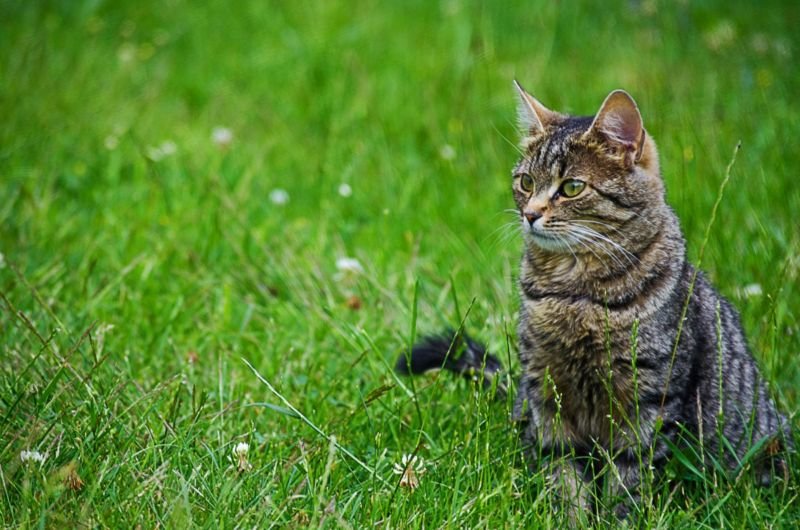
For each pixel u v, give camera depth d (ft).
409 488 20.44
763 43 45.32
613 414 21.97
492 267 30.27
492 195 34.78
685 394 21.95
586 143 22.40
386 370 25.55
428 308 28.63
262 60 45.57
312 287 29.66
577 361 22.04
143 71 44.80
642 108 38.22
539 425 22.47
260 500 19.71
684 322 21.85
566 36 47.44
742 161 35.04
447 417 24.27
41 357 24.58
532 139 23.90
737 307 26.66
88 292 28.81
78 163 37.27
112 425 21.29
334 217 34.19
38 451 20.42
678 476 21.99
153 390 22.44
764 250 29.55
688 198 31.32
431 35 47.62
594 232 21.95
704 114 38.75
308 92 42.91
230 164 37.19
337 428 23.03
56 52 45.11
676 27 47.55
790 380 25.40
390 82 43.06
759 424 23.53
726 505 21.24
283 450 22.12
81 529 18.34
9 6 48.67
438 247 32.17
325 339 27.76
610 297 21.66
